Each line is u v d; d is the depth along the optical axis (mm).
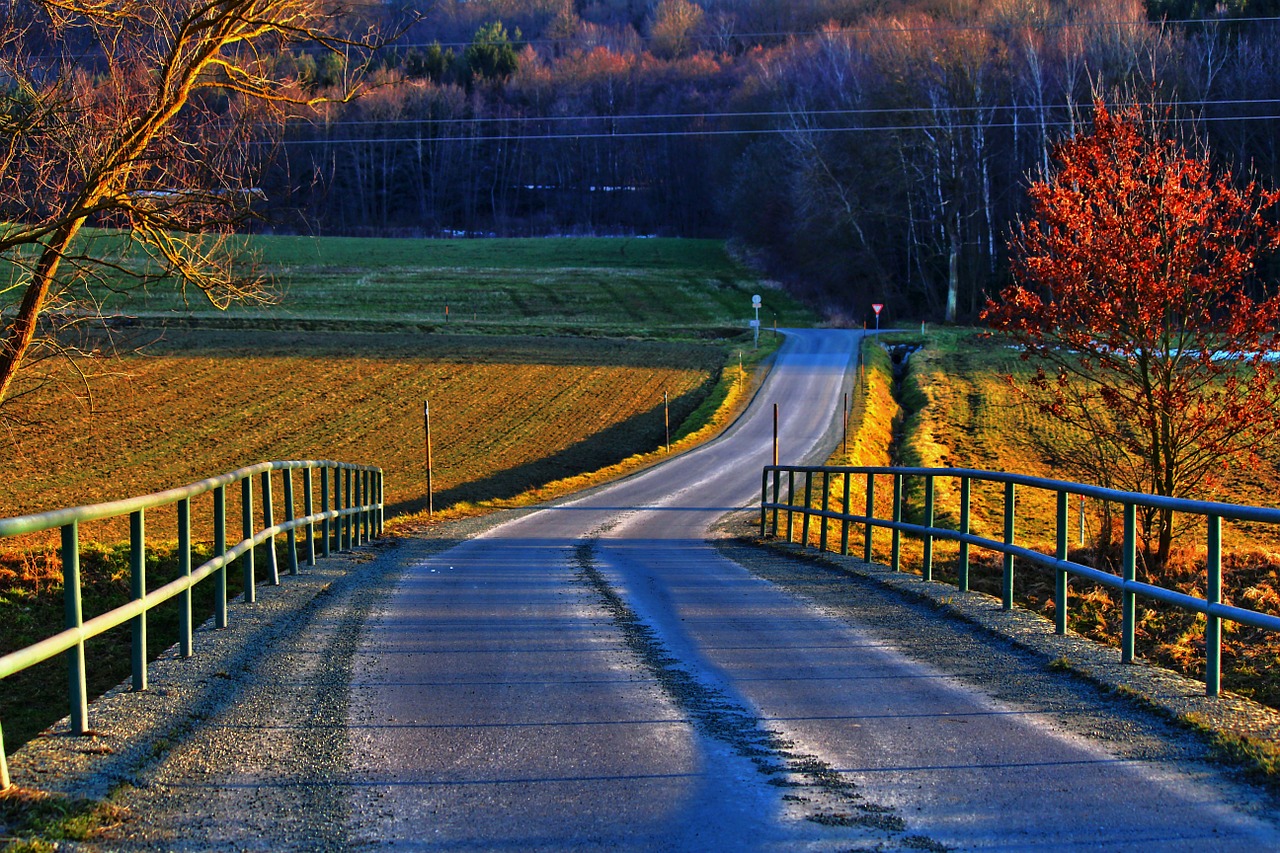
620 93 146375
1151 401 16828
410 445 46875
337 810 5277
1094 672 7934
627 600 12016
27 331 16078
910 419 55344
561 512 31234
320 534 21516
